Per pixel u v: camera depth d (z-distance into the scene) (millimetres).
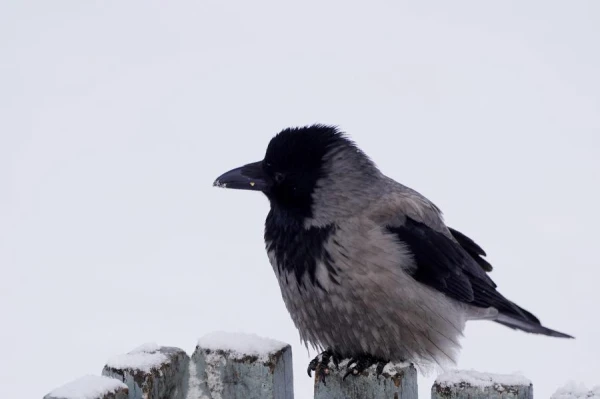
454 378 5023
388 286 7008
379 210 7238
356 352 7297
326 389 5746
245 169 7453
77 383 4773
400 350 7211
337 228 7094
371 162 7633
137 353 5215
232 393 5258
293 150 7246
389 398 5570
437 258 7441
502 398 4914
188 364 5305
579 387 4793
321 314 7184
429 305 7211
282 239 7285
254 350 5250
